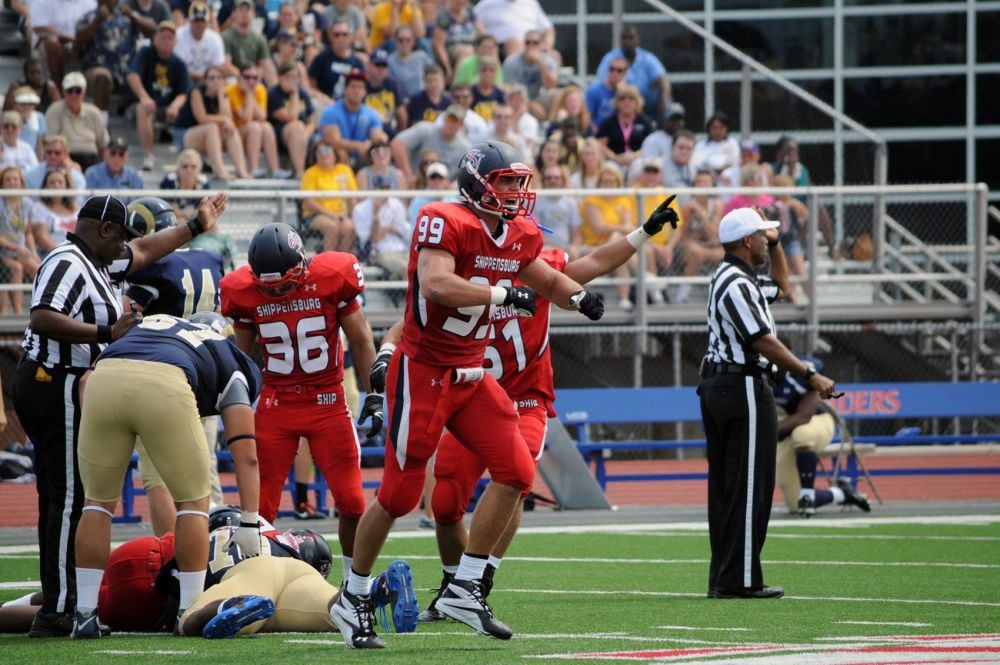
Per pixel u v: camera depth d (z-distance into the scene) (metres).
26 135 57.22
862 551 35.41
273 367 27.23
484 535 20.91
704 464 63.12
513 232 21.38
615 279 58.28
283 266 26.36
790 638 21.02
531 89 66.12
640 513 47.16
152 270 27.75
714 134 62.81
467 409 21.27
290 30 64.12
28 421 23.20
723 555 27.12
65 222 51.94
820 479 56.75
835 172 63.28
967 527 41.41
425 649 20.16
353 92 59.47
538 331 25.72
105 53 62.44
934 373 63.03
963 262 61.16
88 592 22.22
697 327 56.47
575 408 51.25
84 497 23.09
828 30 83.06
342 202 54.09
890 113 83.38
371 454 48.31
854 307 60.38
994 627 22.20
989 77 82.94
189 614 21.94
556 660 18.75
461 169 21.14
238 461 22.55
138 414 21.78
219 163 60.34
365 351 27.53
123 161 55.06
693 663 18.22
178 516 22.19
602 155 63.06
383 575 20.30
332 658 19.25
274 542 24.02
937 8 82.88
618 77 64.69
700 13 83.06
